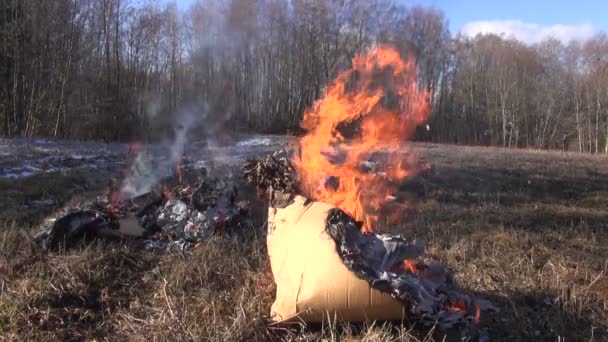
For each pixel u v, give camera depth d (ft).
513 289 19.07
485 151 95.45
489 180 51.65
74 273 18.13
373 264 14.40
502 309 17.63
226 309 15.90
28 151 54.44
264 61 124.88
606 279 20.70
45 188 35.42
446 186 46.06
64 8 94.43
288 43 125.49
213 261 19.49
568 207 39.55
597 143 151.94
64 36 94.38
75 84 96.12
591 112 158.71
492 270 20.99
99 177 42.27
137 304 16.87
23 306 15.69
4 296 15.96
